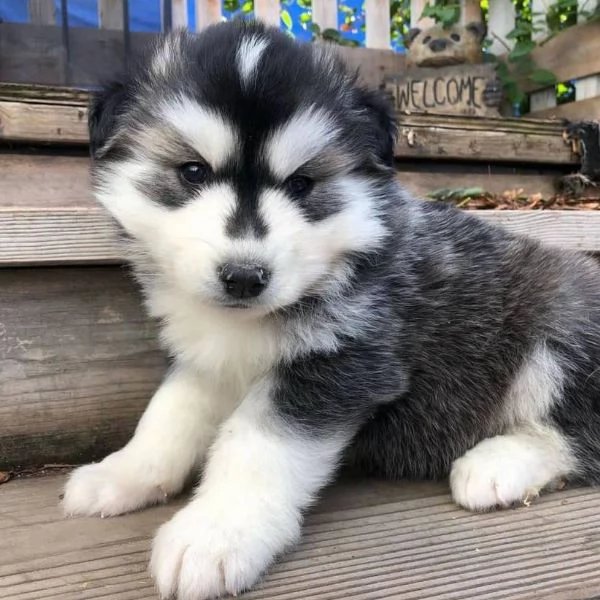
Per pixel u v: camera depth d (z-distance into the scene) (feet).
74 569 0.94
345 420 1.15
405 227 1.30
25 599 0.86
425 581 0.92
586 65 3.13
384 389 1.19
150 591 0.89
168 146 1.11
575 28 3.16
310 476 1.09
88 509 1.12
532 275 1.41
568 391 1.32
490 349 1.33
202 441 1.24
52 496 1.21
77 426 1.39
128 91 1.20
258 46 1.15
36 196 1.86
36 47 2.65
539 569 0.95
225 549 0.91
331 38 3.34
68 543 1.02
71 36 2.71
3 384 1.32
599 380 1.32
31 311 1.34
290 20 3.81
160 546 0.94
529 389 1.34
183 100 1.10
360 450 1.36
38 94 1.81
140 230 1.15
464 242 1.39
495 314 1.33
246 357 1.18
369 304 1.20
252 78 1.08
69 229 1.33
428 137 2.28
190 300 1.15
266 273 1.03
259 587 0.91
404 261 1.27
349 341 1.17
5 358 1.32
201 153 1.09
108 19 2.85
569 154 2.48
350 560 0.97
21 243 1.30
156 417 1.23
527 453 1.26
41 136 1.82
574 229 1.75
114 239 1.32
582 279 1.46
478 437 1.35
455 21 3.16
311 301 1.17
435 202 1.52
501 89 3.17
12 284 1.32
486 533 1.06
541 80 3.27
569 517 1.12
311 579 0.93
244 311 1.07
